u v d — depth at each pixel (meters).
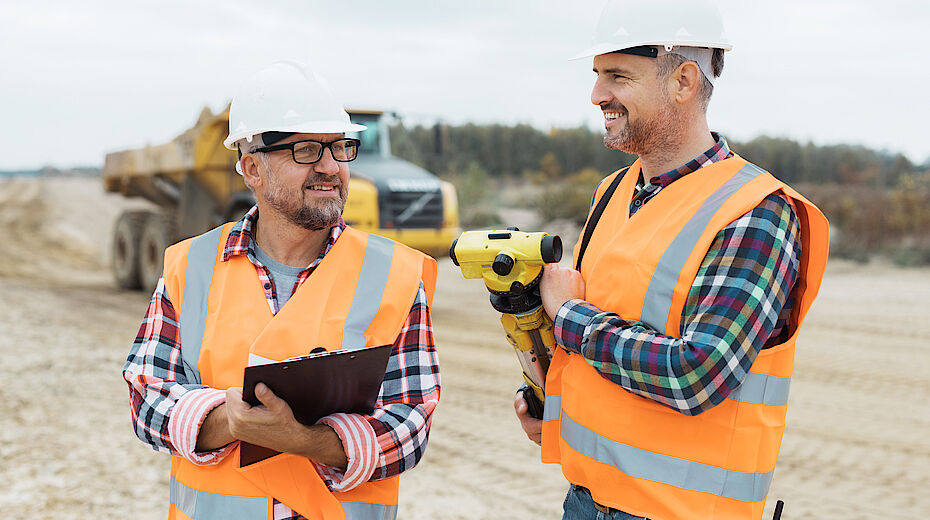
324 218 1.76
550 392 1.96
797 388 6.42
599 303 1.77
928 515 3.98
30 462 4.69
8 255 18.86
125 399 6.17
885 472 4.59
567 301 1.80
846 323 9.20
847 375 6.80
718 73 1.81
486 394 6.46
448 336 9.00
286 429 1.54
